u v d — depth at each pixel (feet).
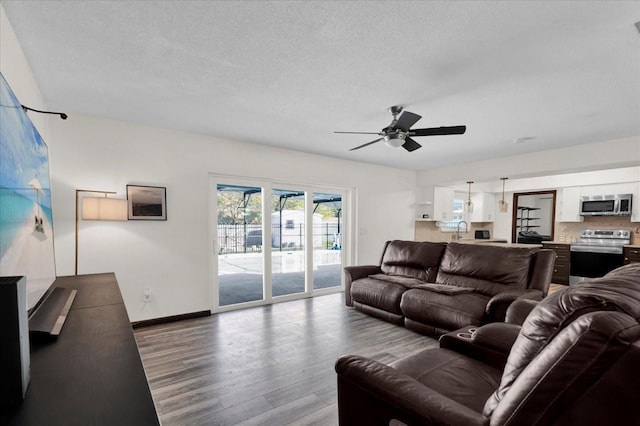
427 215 21.85
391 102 9.41
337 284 18.92
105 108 10.02
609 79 7.82
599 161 13.91
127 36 6.07
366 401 4.31
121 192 11.23
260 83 8.16
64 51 6.61
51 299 5.39
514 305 7.64
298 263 16.66
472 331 6.69
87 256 10.68
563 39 6.12
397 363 5.58
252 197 14.94
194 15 5.44
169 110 10.18
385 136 9.74
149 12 5.36
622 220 20.16
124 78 7.88
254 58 6.91
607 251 18.93
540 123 11.31
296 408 6.76
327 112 10.32
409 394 3.81
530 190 23.91
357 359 4.69
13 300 2.40
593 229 21.07
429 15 5.42
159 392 7.30
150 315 11.87
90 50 6.57
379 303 12.50
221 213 14.05
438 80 7.94
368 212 19.24
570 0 5.03
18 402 2.39
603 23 5.59
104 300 5.54
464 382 4.94
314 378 8.01
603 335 2.50
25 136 5.08
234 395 7.21
